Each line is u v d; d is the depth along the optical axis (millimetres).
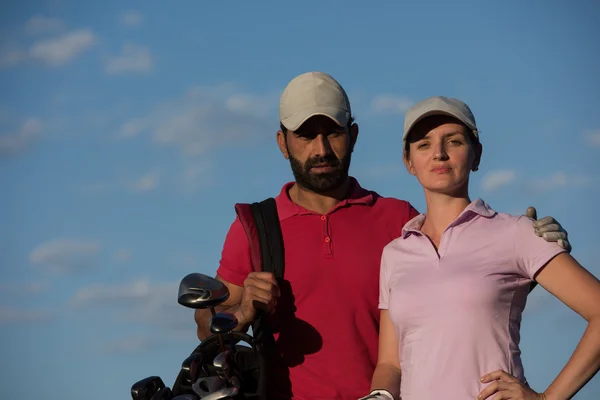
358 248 7164
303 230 7238
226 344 6930
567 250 5949
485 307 5934
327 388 7031
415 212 7328
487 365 5891
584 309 5809
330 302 7113
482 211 6180
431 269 6141
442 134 6258
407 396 6070
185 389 6848
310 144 7129
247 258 7402
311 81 7199
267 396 7137
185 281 6691
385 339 6574
